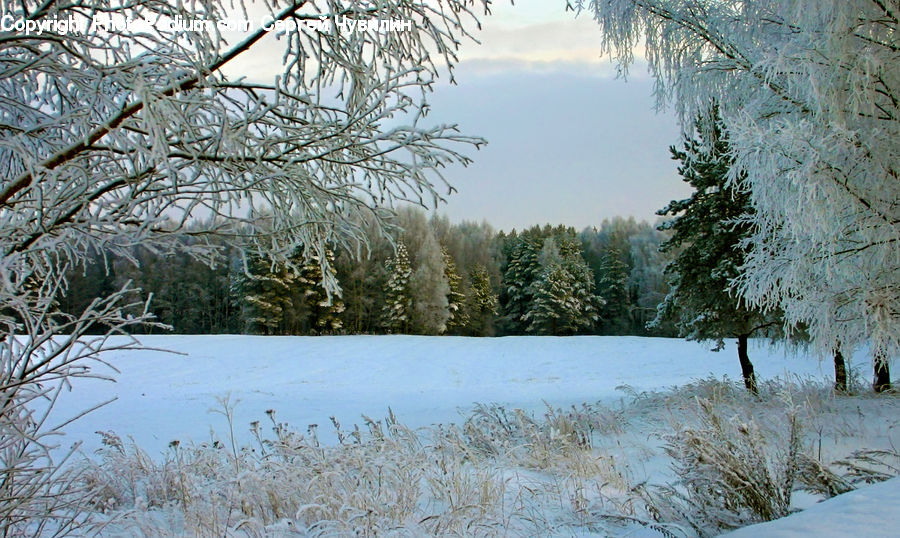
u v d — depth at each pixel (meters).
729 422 4.69
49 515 3.02
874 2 6.38
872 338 6.72
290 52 2.90
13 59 2.59
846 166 6.27
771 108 7.48
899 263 6.41
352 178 2.99
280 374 23.00
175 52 2.43
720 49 8.12
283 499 4.04
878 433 6.55
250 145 2.52
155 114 2.06
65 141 2.88
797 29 7.36
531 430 6.46
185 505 4.13
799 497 4.44
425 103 2.71
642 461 6.01
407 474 4.38
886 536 2.59
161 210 2.43
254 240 2.81
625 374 22.38
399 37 2.95
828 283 7.01
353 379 22.08
